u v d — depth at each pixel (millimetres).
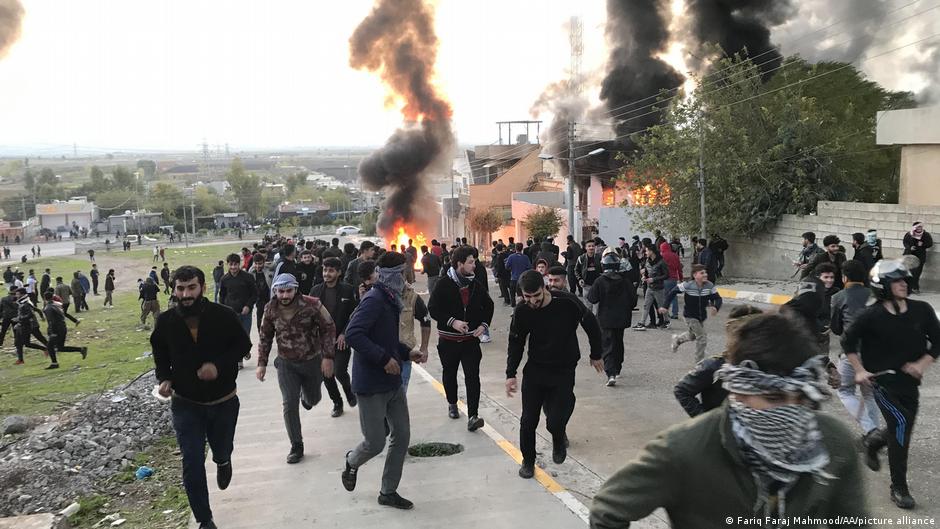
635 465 2199
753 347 2102
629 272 15000
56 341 17250
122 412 9969
